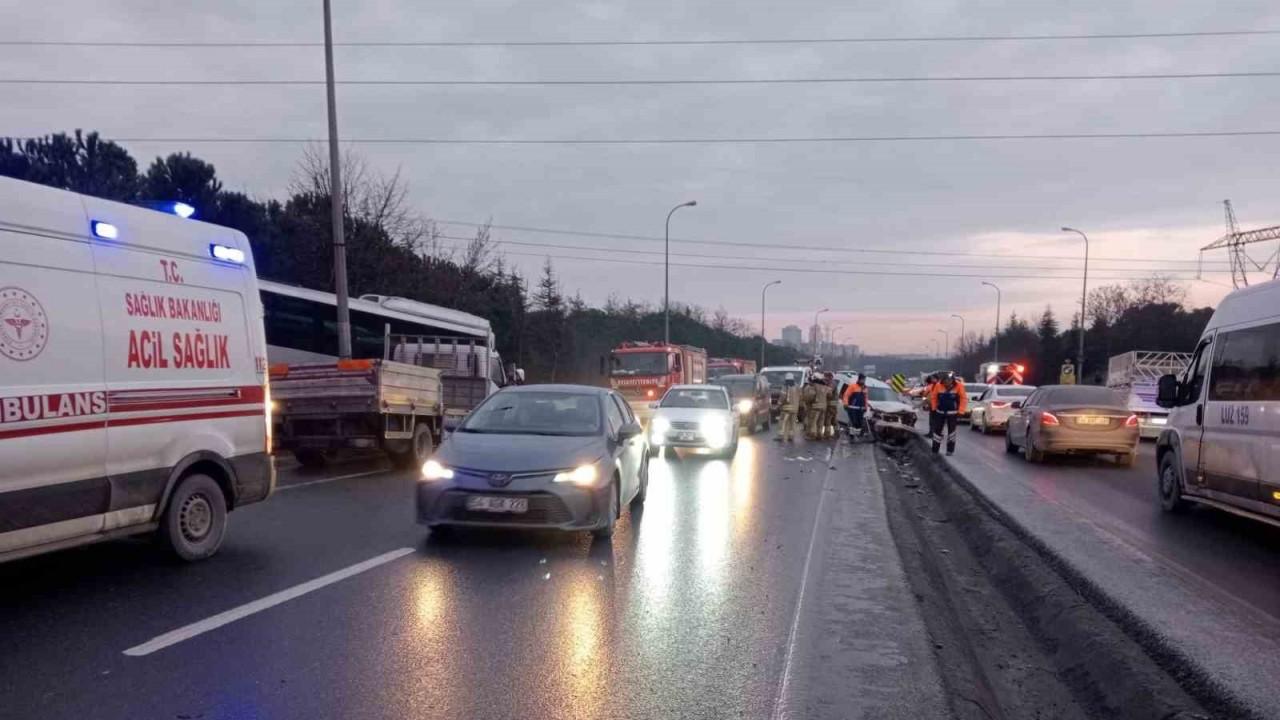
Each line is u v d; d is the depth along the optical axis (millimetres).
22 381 6066
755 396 27609
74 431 6430
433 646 5711
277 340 21922
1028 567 8328
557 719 4621
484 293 47875
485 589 7125
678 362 33719
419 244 42094
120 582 7066
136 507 7016
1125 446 17781
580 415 9859
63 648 5500
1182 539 9930
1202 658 5492
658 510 11398
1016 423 20234
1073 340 78312
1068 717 5191
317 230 37438
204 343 7715
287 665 5285
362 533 9227
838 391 28422
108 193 32219
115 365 6793
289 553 8234
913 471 18953
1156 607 6695
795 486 14312
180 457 7410
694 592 7242
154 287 7203
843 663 5613
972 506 12266
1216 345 10727
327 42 19844
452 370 22906
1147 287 79125
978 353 111000
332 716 4570
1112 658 5664
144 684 4938
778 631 6250
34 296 6160
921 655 5785
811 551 9047
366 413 14109
